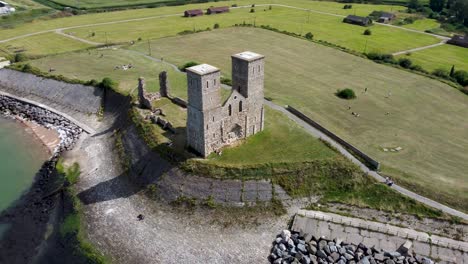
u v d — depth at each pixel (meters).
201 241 64.81
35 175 82.81
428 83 116.81
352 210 68.88
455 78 122.00
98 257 62.41
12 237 67.00
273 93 106.69
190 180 72.12
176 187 72.38
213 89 70.75
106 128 97.38
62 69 124.88
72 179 80.06
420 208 66.62
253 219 67.94
